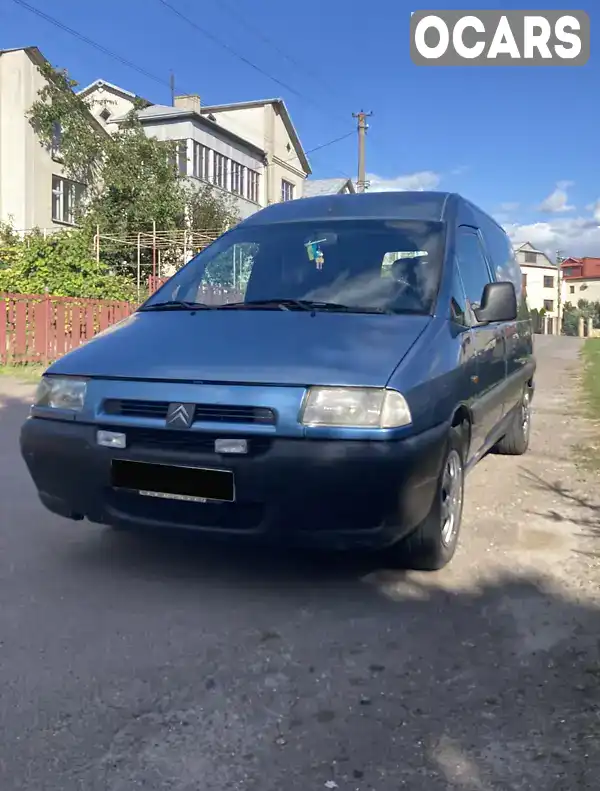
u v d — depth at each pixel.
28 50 25.19
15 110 25.44
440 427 3.69
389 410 3.36
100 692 2.84
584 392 11.82
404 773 2.36
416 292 4.41
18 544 4.48
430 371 3.71
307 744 2.52
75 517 3.91
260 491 3.35
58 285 17.89
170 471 3.49
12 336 13.80
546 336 34.62
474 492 5.73
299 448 3.32
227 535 3.47
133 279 27.11
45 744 2.52
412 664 3.05
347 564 4.13
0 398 10.60
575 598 3.70
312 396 3.37
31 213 25.69
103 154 27.86
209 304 4.62
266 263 4.87
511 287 4.65
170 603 3.64
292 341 3.78
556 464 6.70
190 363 3.66
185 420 3.44
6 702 2.77
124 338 4.14
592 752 2.45
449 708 2.73
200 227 29.89
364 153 37.03
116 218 27.45
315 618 3.48
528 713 2.69
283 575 3.99
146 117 31.66
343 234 4.93
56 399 3.83
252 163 37.09
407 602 3.66
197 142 32.12
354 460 3.29
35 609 3.58
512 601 3.66
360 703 2.77
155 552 4.32
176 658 3.10
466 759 2.43
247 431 3.36
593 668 3.00
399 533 3.44
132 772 2.38
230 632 3.34
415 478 3.41
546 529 4.80
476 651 3.16
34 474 3.88
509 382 5.86
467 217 5.41
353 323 4.01
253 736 2.56
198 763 2.42
